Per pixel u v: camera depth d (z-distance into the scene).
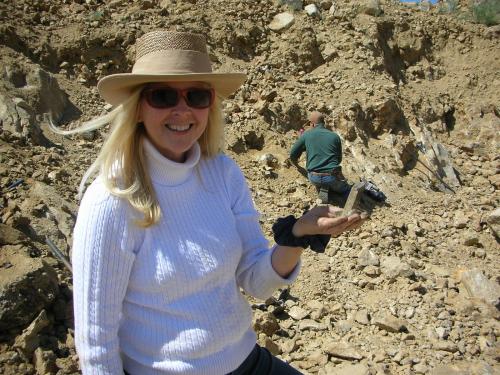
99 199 1.57
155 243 1.63
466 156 8.98
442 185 7.99
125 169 1.63
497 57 10.59
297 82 8.43
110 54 7.38
